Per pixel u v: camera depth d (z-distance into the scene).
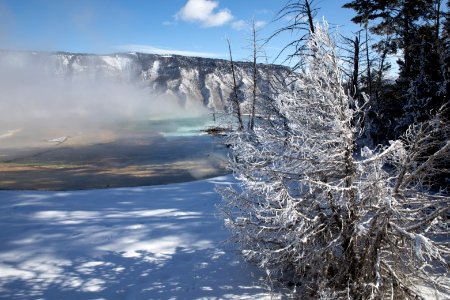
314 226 4.64
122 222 8.72
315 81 4.44
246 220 4.99
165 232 7.91
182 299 5.18
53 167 17.45
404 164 4.03
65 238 7.68
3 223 8.77
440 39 13.34
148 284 5.66
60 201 10.95
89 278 5.91
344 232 4.57
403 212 4.21
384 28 18.06
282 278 5.55
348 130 4.33
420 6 16.12
